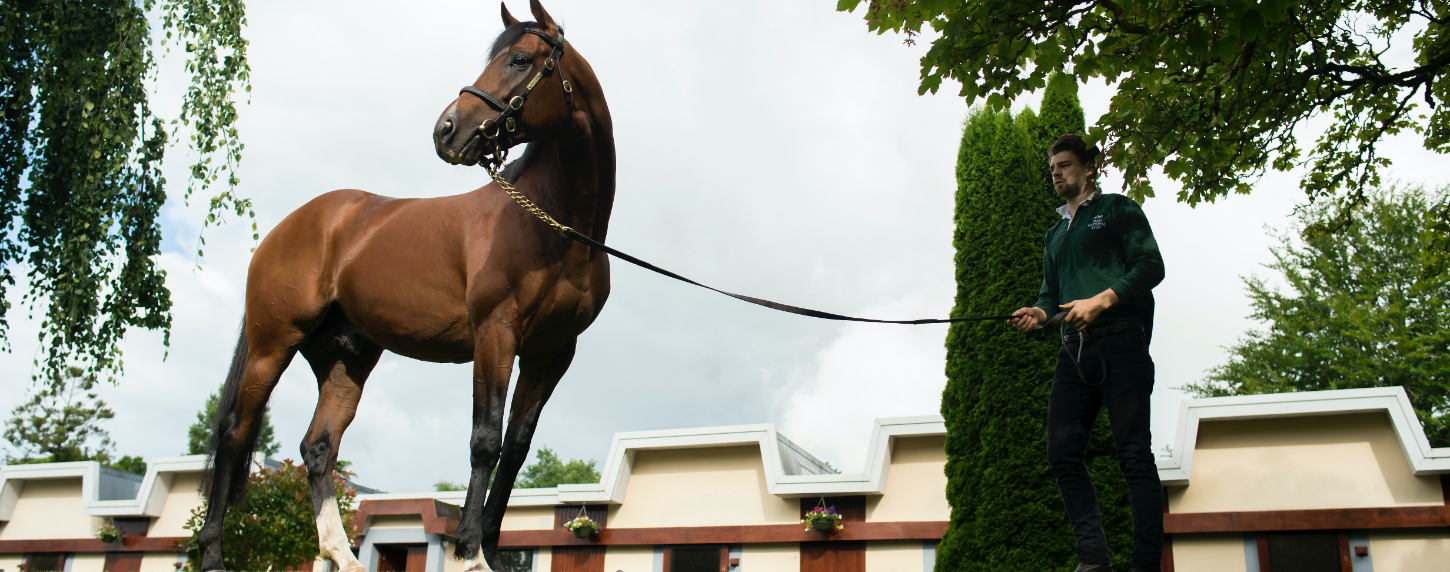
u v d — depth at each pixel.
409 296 3.79
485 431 3.28
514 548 16.03
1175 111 4.61
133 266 8.45
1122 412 2.81
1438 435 20.53
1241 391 23.48
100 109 7.97
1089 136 4.68
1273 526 12.09
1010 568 8.09
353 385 4.35
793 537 14.38
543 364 3.80
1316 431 12.48
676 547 15.15
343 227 4.12
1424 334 21.58
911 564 13.70
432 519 16.12
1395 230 22.97
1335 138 5.69
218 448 4.13
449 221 3.77
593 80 3.57
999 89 4.01
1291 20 4.14
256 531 10.44
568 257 3.51
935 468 14.09
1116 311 2.90
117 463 36.44
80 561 18.28
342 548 3.83
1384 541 11.70
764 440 14.80
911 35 3.92
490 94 3.30
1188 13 3.64
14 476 19.08
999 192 9.33
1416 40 5.41
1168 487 12.82
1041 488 8.20
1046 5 3.78
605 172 3.60
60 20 7.71
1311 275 24.11
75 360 8.20
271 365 4.13
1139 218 2.96
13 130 7.99
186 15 8.28
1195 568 12.42
